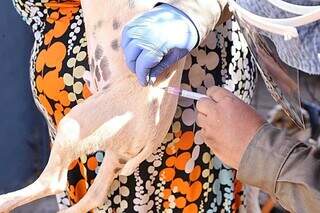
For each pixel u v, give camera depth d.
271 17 1.17
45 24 1.82
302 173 1.26
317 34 1.13
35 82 1.83
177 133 1.74
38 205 3.34
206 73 1.74
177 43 1.40
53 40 1.78
